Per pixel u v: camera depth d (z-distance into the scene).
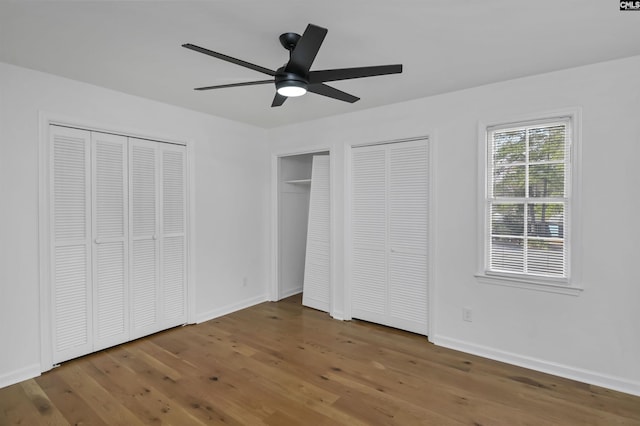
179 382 2.61
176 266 3.70
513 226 2.94
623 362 2.49
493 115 2.96
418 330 3.52
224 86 2.25
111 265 3.19
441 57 2.44
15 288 2.61
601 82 2.53
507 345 2.94
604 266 2.54
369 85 3.01
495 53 2.38
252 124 4.42
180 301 3.74
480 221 3.04
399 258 3.63
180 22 1.97
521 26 2.01
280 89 2.06
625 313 2.48
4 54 2.40
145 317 3.45
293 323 3.88
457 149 3.16
